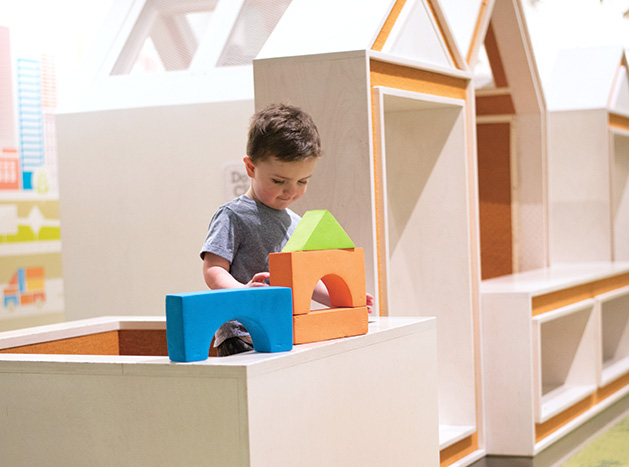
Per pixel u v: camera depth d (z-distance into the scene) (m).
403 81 3.02
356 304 1.94
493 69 4.79
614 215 5.89
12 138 5.27
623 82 5.76
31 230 5.36
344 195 2.76
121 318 2.82
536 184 4.99
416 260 3.50
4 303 5.16
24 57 5.37
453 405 3.49
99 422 1.66
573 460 3.48
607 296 4.49
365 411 1.92
